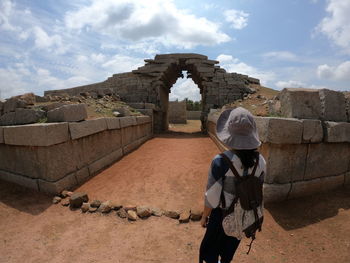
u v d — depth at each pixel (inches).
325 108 175.2
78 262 112.3
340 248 118.5
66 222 146.7
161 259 114.1
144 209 153.8
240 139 66.7
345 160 187.9
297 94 172.1
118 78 597.0
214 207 68.8
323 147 173.2
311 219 144.0
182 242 127.0
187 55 575.5
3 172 206.7
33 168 186.2
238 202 65.7
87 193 187.0
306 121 159.3
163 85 603.5
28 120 213.8
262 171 70.9
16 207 163.6
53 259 114.6
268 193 157.5
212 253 75.6
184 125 977.5
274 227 137.3
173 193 188.5
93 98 417.1
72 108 206.8
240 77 565.3
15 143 188.2
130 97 583.8
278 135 152.5
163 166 258.2
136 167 255.9
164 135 530.9
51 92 606.2
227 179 66.8
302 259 113.5
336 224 136.9
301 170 166.9
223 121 75.1
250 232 66.3
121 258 114.8
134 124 359.6
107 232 136.4
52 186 177.5
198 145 385.7
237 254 116.4
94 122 233.3
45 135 170.6
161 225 143.3
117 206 160.1
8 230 138.6
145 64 586.9
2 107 232.5
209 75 562.3
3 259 114.7
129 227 141.3
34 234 134.7
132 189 196.1
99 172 238.7
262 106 315.6
